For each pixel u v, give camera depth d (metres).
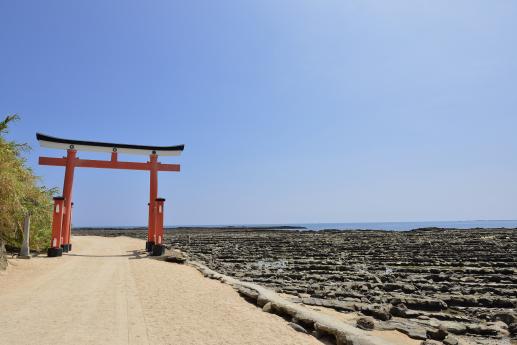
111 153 26.11
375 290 14.34
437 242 40.44
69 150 24.86
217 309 9.48
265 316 8.90
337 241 46.53
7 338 6.90
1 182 16.42
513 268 20.02
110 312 9.02
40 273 15.21
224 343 6.89
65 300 10.24
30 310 9.05
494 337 8.64
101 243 37.41
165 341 6.96
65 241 24.55
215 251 32.84
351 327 7.50
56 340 6.85
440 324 9.29
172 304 9.98
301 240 49.50
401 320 9.65
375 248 34.84
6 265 15.67
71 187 24.97
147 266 17.92
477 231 67.00
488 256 25.47
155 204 25.92
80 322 8.09
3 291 11.41
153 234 26.47
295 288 14.12
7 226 19.16
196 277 15.10
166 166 27.16
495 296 12.91
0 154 16.36
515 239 42.88
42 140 24.09
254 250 33.97
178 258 20.81
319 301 11.31
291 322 8.39
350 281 16.41
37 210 22.20
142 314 8.91
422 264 22.70
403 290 14.30
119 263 19.03
